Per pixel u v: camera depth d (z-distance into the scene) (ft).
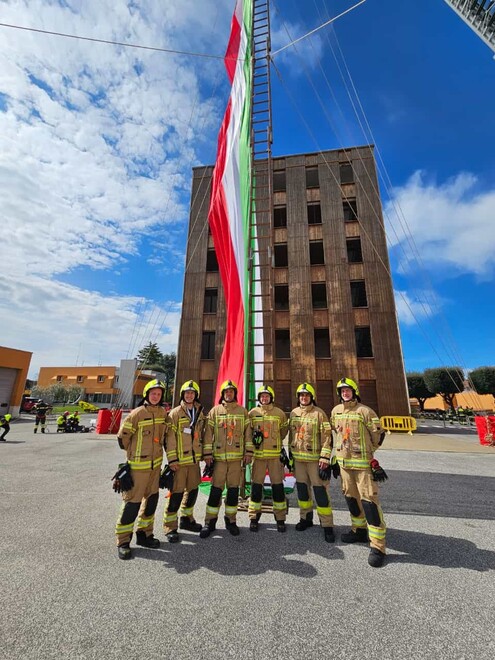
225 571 9.64
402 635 6.89
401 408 59.31
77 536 11.93
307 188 75.10
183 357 70.38
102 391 164.04
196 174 82.38
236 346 19.42
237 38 23.94
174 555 10.71
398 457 32.63
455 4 22.00
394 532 12.95
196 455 12.99
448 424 89.35
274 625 7.17
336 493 19.38
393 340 62.75
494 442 40.63
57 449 33.42
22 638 6.61
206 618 7.38
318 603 8.05
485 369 119.85
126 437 11.39
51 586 8.61
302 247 71.46
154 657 6.15
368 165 72.43
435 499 17.63
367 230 69.31
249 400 18.69
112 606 7.77
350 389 12.62
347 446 12.00
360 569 9.89
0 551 10.61
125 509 10.91
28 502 15.70
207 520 12.73
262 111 21.83
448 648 6.53
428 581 9.17
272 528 13.51
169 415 13.04
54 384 163.02
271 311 20.01
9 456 28.73
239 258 20.02
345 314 65.87
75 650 6.29
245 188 20.45
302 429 13.65
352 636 6.84
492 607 7.95
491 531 13.04
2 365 76.13
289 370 65.92
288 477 21.61
